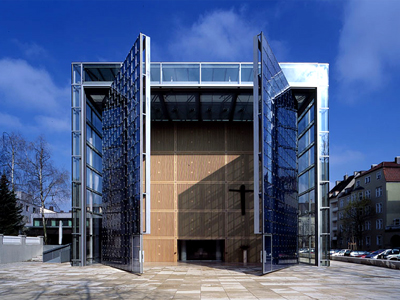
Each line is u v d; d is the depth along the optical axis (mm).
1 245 25172
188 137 28578
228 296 11141
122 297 11086
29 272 18844
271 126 18312
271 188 17781
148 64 17719
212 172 28172
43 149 41281
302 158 25312
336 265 22953
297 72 22938
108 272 18531
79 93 22656
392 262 20391
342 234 73312
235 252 27203
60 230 45562
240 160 28375
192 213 27656
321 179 22266
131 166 18547
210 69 22234
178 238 27359
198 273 18031
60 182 41281
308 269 19812
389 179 56344
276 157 18969
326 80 23016
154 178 28078
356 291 12086
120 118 20953
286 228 20641
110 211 22594
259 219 16578
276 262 18484
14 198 42750
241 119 28453
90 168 23766
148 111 17531
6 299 10820
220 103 25031
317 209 22047
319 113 22719
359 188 64062
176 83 22047
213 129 28688
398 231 53156
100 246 24766
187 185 28016
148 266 22438
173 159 28312
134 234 17797
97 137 25562
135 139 18000
